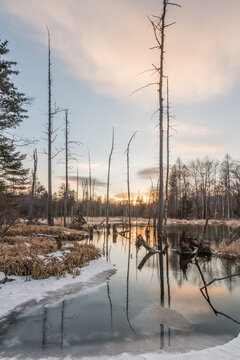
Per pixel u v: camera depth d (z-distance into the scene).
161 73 15.80
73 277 7.88
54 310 5.36
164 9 15.05
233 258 11.95
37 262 7.94
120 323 4.75
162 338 4.16
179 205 48.44
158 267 10.12
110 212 83.12
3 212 12.70
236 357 3.44
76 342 3.97
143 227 35.12
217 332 4.42
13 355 3.56
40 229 17.25
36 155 27.33
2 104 13.77
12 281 7.04
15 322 4.71
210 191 49.12
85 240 18.59
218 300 6.23
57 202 62.53
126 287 7.28
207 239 17.36
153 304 5.87
